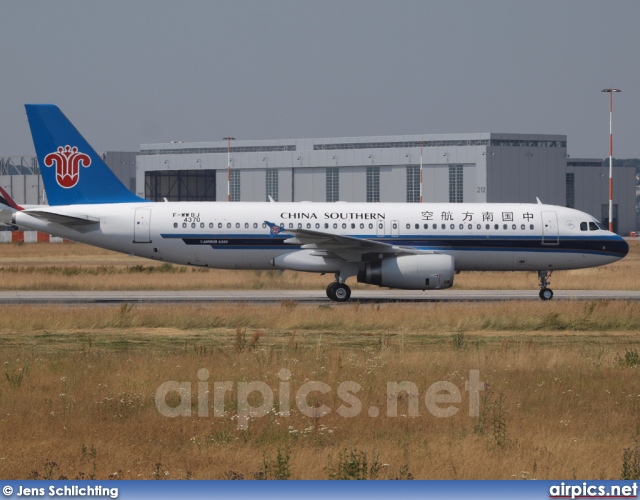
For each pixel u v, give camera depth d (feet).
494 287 651.25
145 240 547.08
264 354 307.58
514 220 564.30
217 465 194.80
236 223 547.49
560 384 270.46
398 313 426.51
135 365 285.84
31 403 239.71
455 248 559.38
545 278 572.10
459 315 422.82
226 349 329.11
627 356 306.14
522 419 231.50
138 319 407.44
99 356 305.32
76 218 540.11
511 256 563.07
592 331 407.23
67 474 188.96
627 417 234.99
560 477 190.19
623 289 651.25
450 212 562.25
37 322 397.60
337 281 538.88
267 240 546.67
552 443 209.67
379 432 219.41
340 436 215.72
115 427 221.25
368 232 552.82
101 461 196.44
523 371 289.33
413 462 196.75
